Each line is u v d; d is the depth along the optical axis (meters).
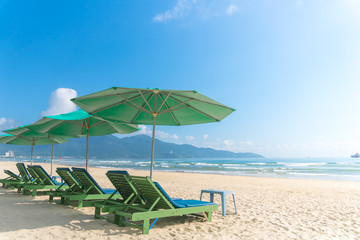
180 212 4.11
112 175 4.48
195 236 3.78
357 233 4.32
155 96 5.02
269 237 3.91
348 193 10.32
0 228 3.80
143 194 4.31
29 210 5.19
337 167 48.44
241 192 10.01
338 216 5.70
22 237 3.43
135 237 3.60
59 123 7.39
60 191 6.28
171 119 6.08
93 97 4.89
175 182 14.84
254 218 5.20
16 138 11.35
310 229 4.49
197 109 5.41
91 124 7.38
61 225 4.11
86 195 5.32
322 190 11.43
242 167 46.91
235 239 3.73
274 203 7.31
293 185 14.12
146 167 47.91
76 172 5.57
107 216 4.82
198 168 42.72
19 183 7.91
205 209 4.43
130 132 7.73
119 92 4.75
